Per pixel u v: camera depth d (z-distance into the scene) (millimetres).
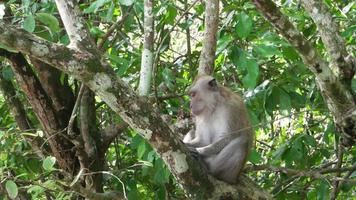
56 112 7863
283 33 5234
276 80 7793
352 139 5762
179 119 7648
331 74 5449
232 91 7746
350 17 8406
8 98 8219
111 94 4664
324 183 7469
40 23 7281
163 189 7891
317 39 8312
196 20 9969
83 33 4781
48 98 7762
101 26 9367
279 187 8164
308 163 8172
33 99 7719
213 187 5406
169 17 7801
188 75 8703
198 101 7316
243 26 6418
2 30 4406
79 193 5879
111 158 9188
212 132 7336
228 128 7086
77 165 7953
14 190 5418
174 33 10789
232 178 6395
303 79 8086
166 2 7566
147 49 5641
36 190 5547
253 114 7305
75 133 7621
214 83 7336
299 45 5250
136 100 4750
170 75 7582
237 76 8734
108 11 6996
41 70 7766
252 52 7336
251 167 7223
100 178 7906
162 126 4855
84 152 7445
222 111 7203
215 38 6816
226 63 8484
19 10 7312
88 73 4586
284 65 8430
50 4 7258
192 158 5191
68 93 8000
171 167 5078
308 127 8914
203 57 6961
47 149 8297
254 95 7520
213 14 6707
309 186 8344
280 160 8312
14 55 7312
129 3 6723
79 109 7918
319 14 5645
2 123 8945
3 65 8289
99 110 9188
